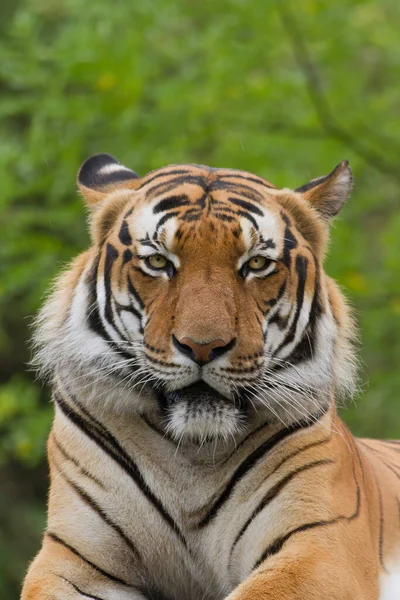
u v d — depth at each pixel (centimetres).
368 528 892
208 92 1831
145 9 1812
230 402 825
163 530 879
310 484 857
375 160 2036
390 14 1983
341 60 1922
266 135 1966
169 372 816
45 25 2188
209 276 821
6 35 2138
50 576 862
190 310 803
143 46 1864
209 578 893
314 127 1969
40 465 2639
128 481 873
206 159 2014
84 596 868
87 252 917
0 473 2598
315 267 884
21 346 2586
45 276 1908
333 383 898
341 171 915
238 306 824
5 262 2000
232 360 809
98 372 863
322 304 886
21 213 1919
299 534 845
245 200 868
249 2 1805
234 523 872
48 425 1948
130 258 852
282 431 870
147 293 839
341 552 838
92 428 878
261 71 1948
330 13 1842
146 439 870
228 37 1855
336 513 855
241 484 870
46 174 1920
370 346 2064
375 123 2012
